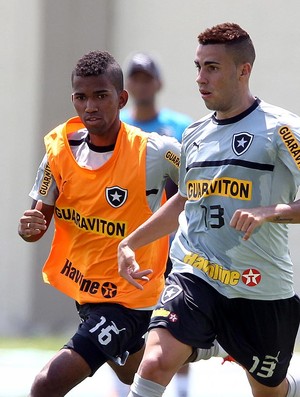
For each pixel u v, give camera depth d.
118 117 20.20
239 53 18.33
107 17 46.12
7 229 46.34
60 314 46.06
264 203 18.38
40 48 46.00
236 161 18.36
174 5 45.19
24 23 46.22
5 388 28.94
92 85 19.55
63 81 46.09
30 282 46.03
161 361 18.02
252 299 18.88
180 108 45.16
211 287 18.83
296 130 18.17
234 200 18.42
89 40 45.94
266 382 19.80
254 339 19.23
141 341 20.64
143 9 45.62
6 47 46.34
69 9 45.91
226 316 18.98
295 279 43.50
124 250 18.64
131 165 19.91
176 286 18.86
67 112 46.12
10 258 46.31
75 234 20.30
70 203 20.22
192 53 44.91
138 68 27.20
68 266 20.56
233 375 32.25
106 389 28.80
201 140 18.89
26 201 46.19
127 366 21.09
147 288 20.02
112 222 19.92
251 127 18.44
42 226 19.59
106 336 19.38
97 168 19.91
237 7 44.41
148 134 20.28
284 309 19.19
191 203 19.00
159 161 20.02
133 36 45.75
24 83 46.22
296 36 43.75
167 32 45.25
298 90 43.78
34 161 46.03
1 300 46.25
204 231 18.84
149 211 20.11
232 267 18.72
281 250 18.86
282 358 19.56
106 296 19.92
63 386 18.86
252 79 44.47
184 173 19.39
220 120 18.78
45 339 43.97
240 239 18.53
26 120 46.25
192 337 18.48
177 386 27.55
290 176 18.41
